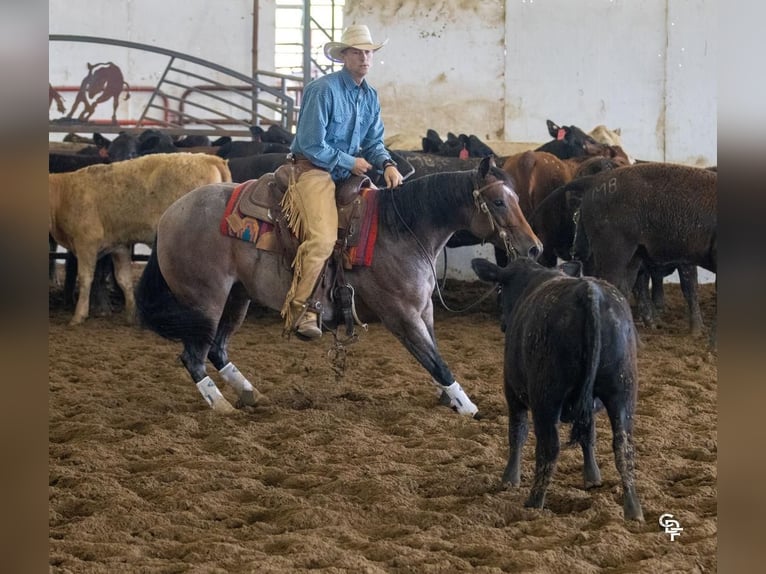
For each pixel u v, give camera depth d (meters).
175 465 8.02
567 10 24.98
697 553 5.74
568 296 6.18
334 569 5.44
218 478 7.53
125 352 13.69
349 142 9.64
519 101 25.41
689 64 24.56
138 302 10.12
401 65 25.72
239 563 5.71
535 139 25.45
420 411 9.88
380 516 6.68
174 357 13.27
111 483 7.39
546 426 6.29
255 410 10.12
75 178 16.17
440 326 16.38
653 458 7.98
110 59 30.61
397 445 8.61
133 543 6.16
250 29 30.67
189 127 30.89
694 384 11.14
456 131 25.72
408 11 25.53
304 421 9.48
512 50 25.30
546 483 6.48
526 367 6.39
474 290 21.67
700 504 6.78
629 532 6.10
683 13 24.44
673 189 12.79
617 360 6.09
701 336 14.68
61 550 5.94
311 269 9.30
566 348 6.07
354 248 9.51
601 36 24.88
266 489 7.29
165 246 9.82
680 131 24.77
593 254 13.62
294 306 9.44
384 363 12.88
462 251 23.66
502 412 9.95
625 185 13.09
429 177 9.61
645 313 15.84
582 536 6.01
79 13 30.47
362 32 9.33
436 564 5.59
